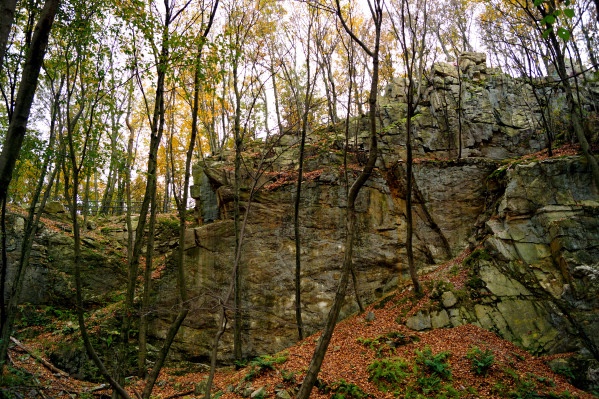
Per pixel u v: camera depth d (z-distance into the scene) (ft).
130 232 57.36
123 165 29.22
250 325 51.47
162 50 29.50
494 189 58.08
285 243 56.54
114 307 54.24
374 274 55.11
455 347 37.22
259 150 71.56
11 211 61.16
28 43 27.61
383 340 39.78
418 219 59.11
